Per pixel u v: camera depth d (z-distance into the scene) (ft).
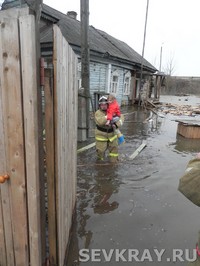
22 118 6.18
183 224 11.91
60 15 50.31
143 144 25.81
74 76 10.40
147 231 11.32
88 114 26.02
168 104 75.25
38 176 6.53
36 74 5.93
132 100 71.26
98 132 19.22
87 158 20.61
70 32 42.78
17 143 6.39
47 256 7.96
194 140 29.35
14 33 5.69
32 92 5.83
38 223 6.77
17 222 7.05
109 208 13.19
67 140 8.91
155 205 13.60
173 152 24.03
